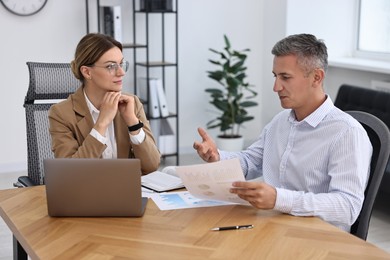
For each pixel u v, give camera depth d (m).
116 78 2.62
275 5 6.25
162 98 5.75
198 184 2.16
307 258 1.80
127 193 2.13
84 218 2.15
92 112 2.72
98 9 5.56
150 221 2.12
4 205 2.32
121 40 5.67
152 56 6.06
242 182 2.10
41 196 2.43
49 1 5.57
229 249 1.87
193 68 6.27
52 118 2.71
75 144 2.67
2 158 5.65
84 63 2.62
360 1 6.14
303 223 2.09
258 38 6.51
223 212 2.21
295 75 2.31
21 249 2.46
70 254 1.84
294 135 2.46
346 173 2.23
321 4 6.14
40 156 3.15
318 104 2.39
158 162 2.82
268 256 1.81
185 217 2.16
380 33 5.94
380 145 2.29
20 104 5.64
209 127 6.11
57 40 5.67
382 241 3.96
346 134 2.29
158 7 5.58
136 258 1.81
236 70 5.89
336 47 6.24
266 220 2.12
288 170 2.47
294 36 2.33
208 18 6.24
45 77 3.21
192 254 1.83
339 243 1.91
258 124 6.70
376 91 4.82
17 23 5.50
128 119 2.69
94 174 2.11
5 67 5.53
